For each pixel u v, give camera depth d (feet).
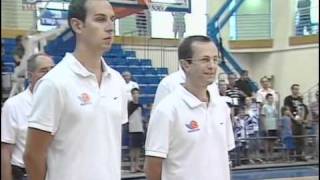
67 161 6.78
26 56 14.82
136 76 37.14
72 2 6.96
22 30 29.96
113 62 37.22
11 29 30.01
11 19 30.09
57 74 6.81
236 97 31.07
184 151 8.02
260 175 29.35
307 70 44.98
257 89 36.04
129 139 27.76
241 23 48.91
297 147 32.60
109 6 6.93
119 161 7.15
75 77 6.82
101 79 7.06
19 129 10.30
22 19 30.30
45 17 26.43
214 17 36.63
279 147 32.37
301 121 32.99
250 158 31.53
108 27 6.85
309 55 44.86
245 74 34.86
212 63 8.01
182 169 8.01
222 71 41.06
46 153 6.89
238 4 38.47
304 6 45.68
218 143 8.19
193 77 8.07
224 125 8.35
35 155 6.83
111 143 6.98
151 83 36.99
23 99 10.35
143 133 27.91
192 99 8.05
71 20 6.94
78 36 6.92
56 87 6.70
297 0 46.34
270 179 28.17
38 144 6.80
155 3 28.09
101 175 6.79
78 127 6.76
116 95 7.13
